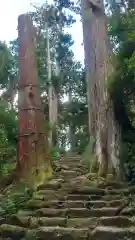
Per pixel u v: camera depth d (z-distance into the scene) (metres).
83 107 26.02
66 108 26.78
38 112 9.35
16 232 5.77
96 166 10.66
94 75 11.80
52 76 26.75
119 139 10.67
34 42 9.84
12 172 9.08
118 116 10.85
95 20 12.25
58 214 6.67
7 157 9.77
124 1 10.88
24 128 9.20
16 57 16.44
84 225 6.14
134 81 9.19
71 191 8.15
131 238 5.39
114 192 8.14
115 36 10.14
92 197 7.74
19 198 7.43
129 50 9.05
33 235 5.70
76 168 11.27
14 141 10.13
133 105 10.60
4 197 7.60
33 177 8.73
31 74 9.52
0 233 5.81
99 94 11.42
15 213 6.76
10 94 15.21
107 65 11.45
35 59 9.70
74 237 5.60
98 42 11.95
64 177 9.82
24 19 9.91
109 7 12.90
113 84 9.85
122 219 6.02
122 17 10.13
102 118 11.07
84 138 24.84
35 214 6.71
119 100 10.48
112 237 5.44
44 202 7.23
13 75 15.34
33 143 9.07
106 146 10.73
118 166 10.29
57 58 28.38
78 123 25.94
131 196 7.67
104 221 6.06
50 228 5.82
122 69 9.12
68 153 19.56
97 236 5.50
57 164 11.92
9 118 10.30
